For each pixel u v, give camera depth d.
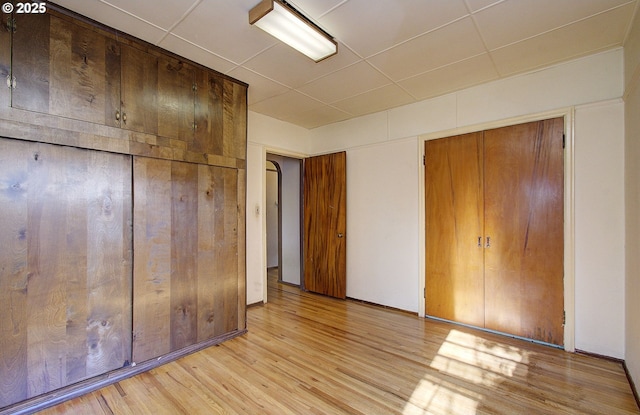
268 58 2.58
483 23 2.09
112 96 2.12
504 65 2.70
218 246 2.80
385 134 3.89
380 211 3.94
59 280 1.91
